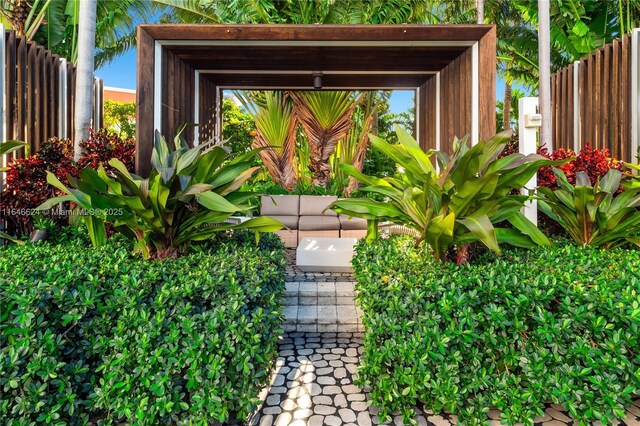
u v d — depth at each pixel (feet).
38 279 5.56
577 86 19.20
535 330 5.50
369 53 12.45
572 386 5.04
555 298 5.76
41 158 10.84
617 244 9.27
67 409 4.90
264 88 17.75
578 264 6.84
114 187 6.93
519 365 5.51
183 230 8.04
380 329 5.73
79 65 11.23
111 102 40.81
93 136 11.17
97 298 5.34
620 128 15.60
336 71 14.71
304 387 6.59
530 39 28.63
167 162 8.48
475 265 7.36
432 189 7.34
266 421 5.66
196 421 5.01
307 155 26.66
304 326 9.07
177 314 5.42
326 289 10.07
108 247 7.95
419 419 5.70
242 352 5.31
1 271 5.82
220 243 8.61
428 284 5.90
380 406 5.77
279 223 7.97
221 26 10.86
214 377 5.16
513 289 5.71
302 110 21.42
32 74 13.29
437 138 14.89
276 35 11.01
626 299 5.23
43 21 20.30
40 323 4.80
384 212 8.16
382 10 20.12
